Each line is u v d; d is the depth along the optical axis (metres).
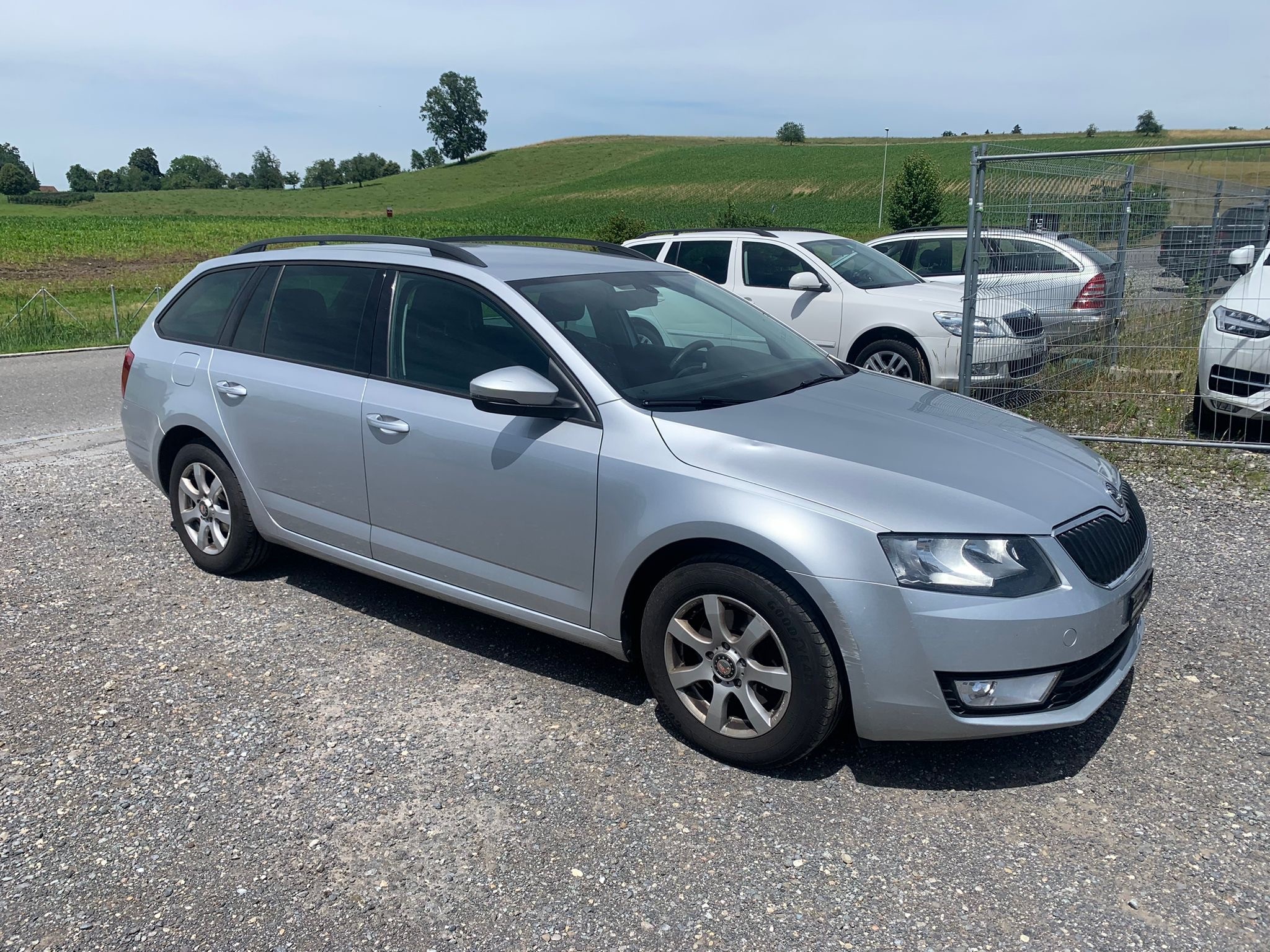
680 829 2.80
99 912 2.50
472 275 3.74
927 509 2.83
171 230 70.75
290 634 4.15
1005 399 7.61
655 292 4.11
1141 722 3.33
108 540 5.41
